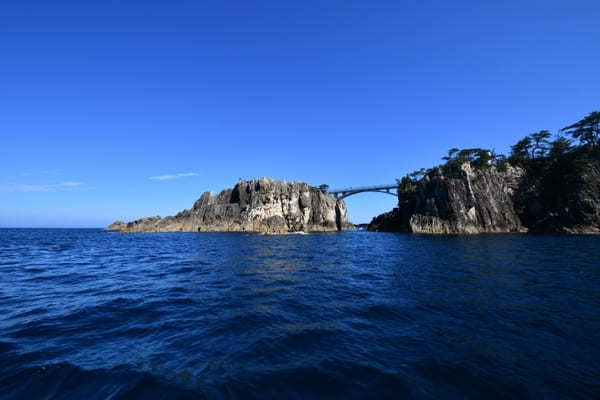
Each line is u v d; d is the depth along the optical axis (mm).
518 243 41125
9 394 5219
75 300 11820
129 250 36781
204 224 112250
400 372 5973
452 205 71500
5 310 10461
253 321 9188
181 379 5723
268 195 110000
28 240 61719
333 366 6238
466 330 8328
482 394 5215
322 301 11641
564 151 75625
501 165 79688
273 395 5211
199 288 14047
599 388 5352
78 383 5574
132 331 8367
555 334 7969
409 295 12539
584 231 62562
